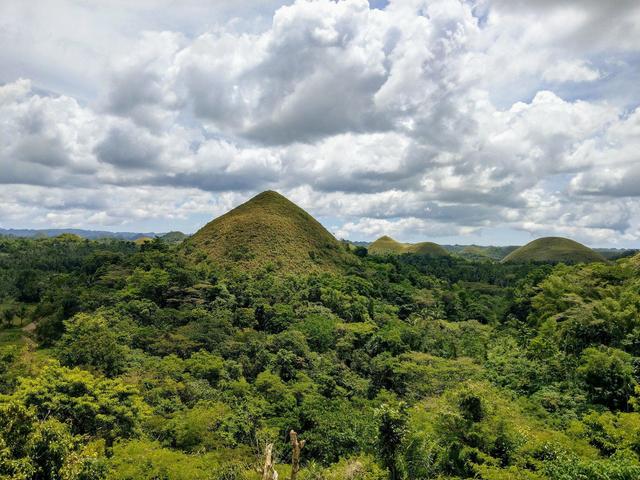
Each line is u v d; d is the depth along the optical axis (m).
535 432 23.30
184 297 56.88
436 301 75.75
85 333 41.06
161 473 21.41
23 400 23.38
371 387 42.34
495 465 20.75
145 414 26.95
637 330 32.75
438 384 39.53
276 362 41.72
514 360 37.91
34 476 13.23
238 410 31.89
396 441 22.16
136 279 59.78
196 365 38.38
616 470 16.55
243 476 21.94
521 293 68.00
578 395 29.03
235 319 52.41
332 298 62.34
